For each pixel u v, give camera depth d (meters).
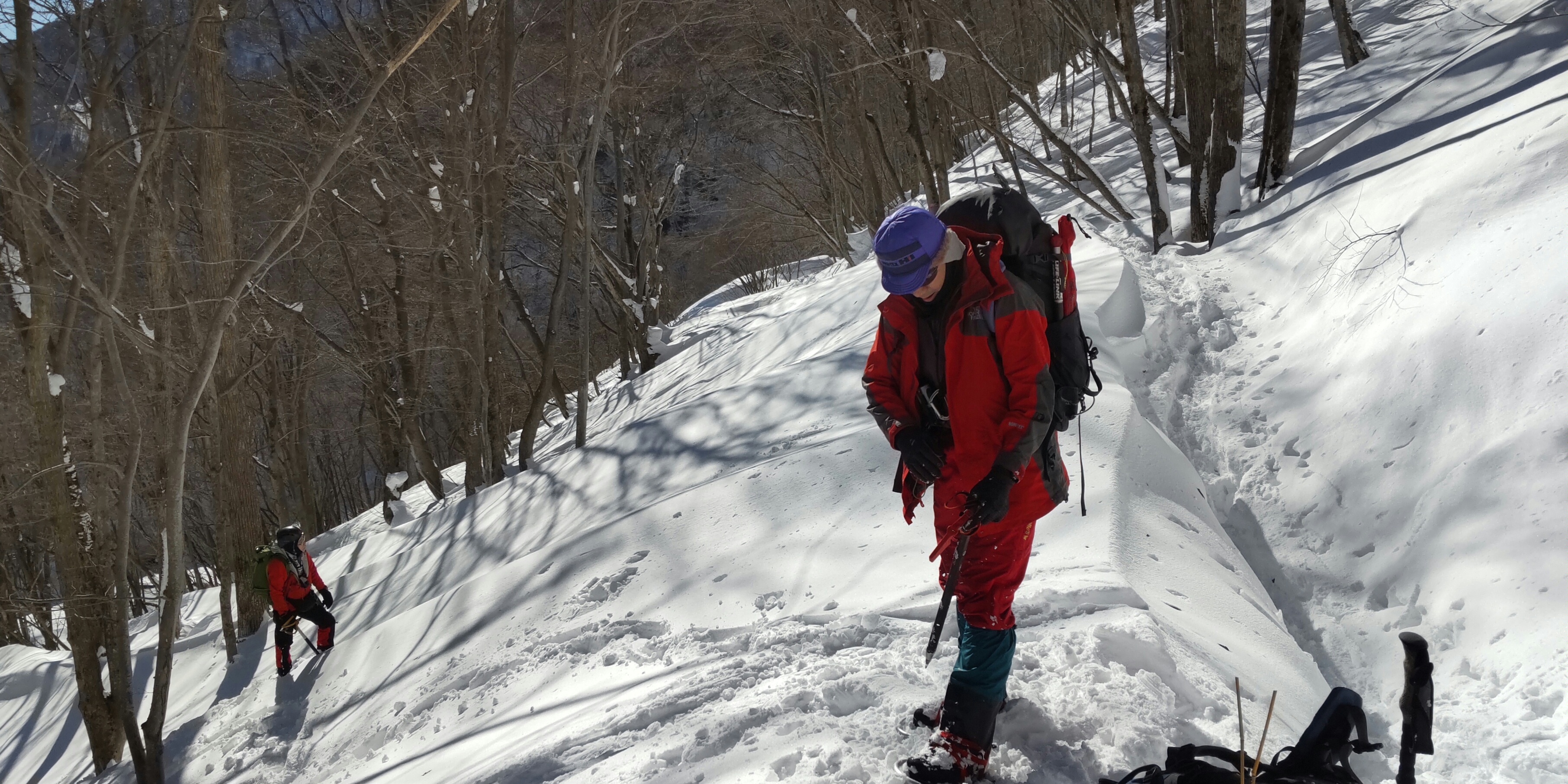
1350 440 5.19
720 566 5.11
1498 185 5.84
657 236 26.44
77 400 11.41
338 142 6.38
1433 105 8.16
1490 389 4.64
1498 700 3.31
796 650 3.68
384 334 19.08
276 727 7.04
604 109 13.80
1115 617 3.21
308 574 8.03
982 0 18.09
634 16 17.38
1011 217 2.41
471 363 15.52
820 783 2.49
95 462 9.05
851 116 20.00
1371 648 4.01
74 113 8.95
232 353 10.98
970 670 2.40
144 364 10.80
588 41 15.71
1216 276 8.15
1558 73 6.73
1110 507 4.18
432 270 15.77
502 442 15.91
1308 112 11.29
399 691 5.77
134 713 7.36
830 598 4.33
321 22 15.34
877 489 5.28
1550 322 4.57
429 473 17.81
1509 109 6.70
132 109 9.97
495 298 15.16
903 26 12.86
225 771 6.74
